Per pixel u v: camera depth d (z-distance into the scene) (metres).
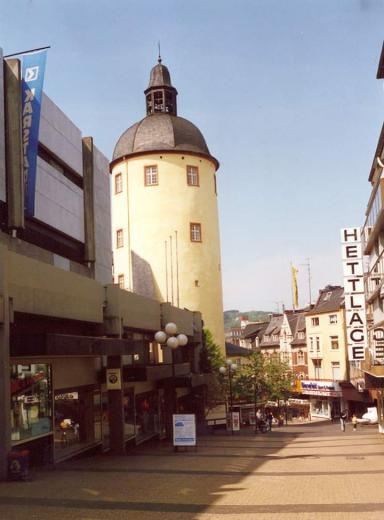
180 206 48.69
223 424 45.38
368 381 38.44
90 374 23.45
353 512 10.39
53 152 23.91
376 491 12.55
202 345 43.34
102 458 21.17
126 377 24.48
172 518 10.10
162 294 47.81
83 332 23.58
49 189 23.22
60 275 19.72
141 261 48.31
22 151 19.67
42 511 10.68
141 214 48.81
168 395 32.06
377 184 30.08
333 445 26.20
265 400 59.12
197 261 48.59
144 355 27.19
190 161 49.56
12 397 17.19
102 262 29.45
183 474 15.72
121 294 24.98
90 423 23.16
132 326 26.89
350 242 42.91
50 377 19.75
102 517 10.18
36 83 19.95
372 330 39.34
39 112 19.92
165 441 30.05
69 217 25.34
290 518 10.02
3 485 13.76
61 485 13.66
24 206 20.00
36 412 18.62
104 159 30.59
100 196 29.53
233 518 10.09
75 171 26.56
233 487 13.34
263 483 13.99
